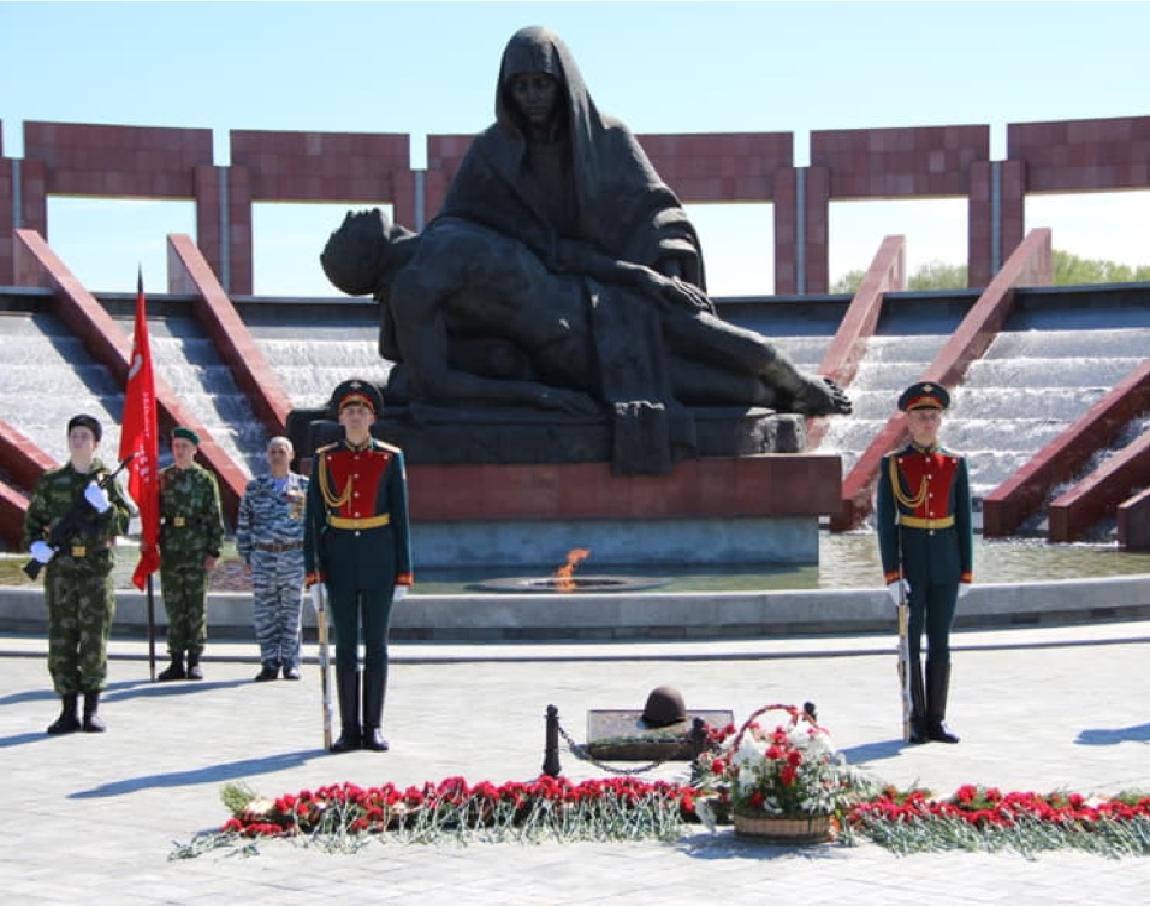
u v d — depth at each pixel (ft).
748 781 27.35
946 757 34.81
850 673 47.03
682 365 73.72
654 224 75.41
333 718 40.57
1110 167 144.66
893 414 113.19
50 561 38.88
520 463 70.49
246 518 47.75
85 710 39.06
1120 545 83.76
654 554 72.18
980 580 66.74
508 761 34.42
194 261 124.36
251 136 148.56
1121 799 28.73
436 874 25.45
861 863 26.09
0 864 26.21
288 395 117.29
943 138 147.84
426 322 70.03
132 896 24.21
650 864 26.04
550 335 71.72
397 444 69.87
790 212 149.18
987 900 23.77
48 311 117.39
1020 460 104.27
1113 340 113.80
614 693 43.57
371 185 150.20
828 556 79.10
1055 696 42.93
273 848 27.20
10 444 93.91
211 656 51.49
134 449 48.01
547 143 74.08
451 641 53.21
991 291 118.73
